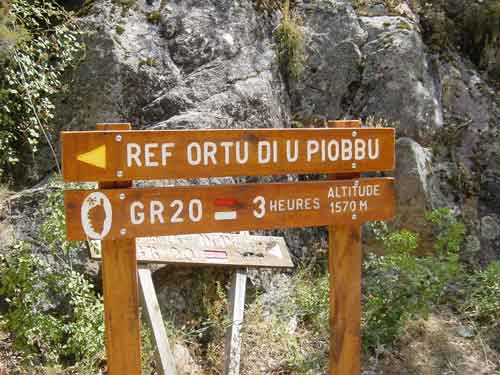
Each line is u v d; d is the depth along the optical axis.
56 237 1.70
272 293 2.08
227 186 1.25
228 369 1.69
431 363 1.86
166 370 1.61
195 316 1.90
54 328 1.60
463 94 2.78
